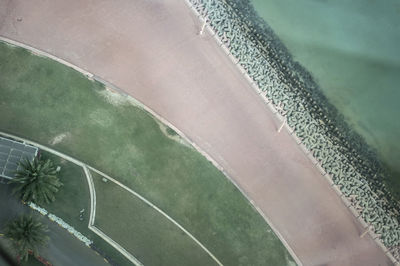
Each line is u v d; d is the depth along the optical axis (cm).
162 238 8194
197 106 9212
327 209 8850
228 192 8700
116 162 8581
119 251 7994
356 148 9644
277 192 8825
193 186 8644
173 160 8762
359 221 8862
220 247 8306
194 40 9706
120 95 9094
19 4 9462
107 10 9656
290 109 9481
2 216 7856
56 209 8044
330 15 10819
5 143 8169
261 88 9538
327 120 9762
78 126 8738
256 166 8944
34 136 8538
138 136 8838
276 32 10356
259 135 9175
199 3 9969
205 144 8962
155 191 8494
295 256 8438
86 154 8544
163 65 9412
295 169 9038
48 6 9519
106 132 8775
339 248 8600
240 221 8525
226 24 9912
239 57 9688
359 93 10150
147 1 9850
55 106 8812
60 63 9144
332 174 9100
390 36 10862
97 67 9219
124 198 8350
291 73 10038
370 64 10488
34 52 9156
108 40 9438
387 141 9825
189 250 8200
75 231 7919
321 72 10206
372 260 8612
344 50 10519
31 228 7431
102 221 8131
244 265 8256
